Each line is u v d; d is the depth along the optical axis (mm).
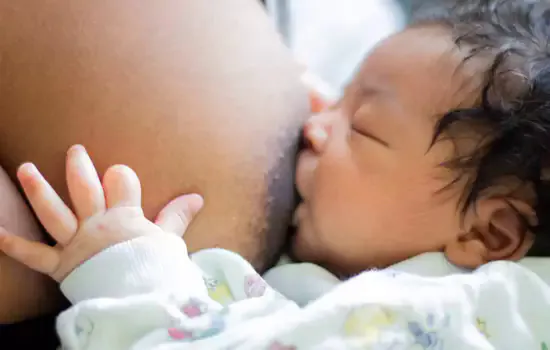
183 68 589
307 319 539
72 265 533
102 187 554
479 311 610
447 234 663
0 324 528
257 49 664
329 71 1196
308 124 705
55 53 539
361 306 553
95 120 546
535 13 725
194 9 623
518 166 621
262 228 646
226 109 607
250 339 525
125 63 561
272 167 649
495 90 625
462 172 633
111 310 513
